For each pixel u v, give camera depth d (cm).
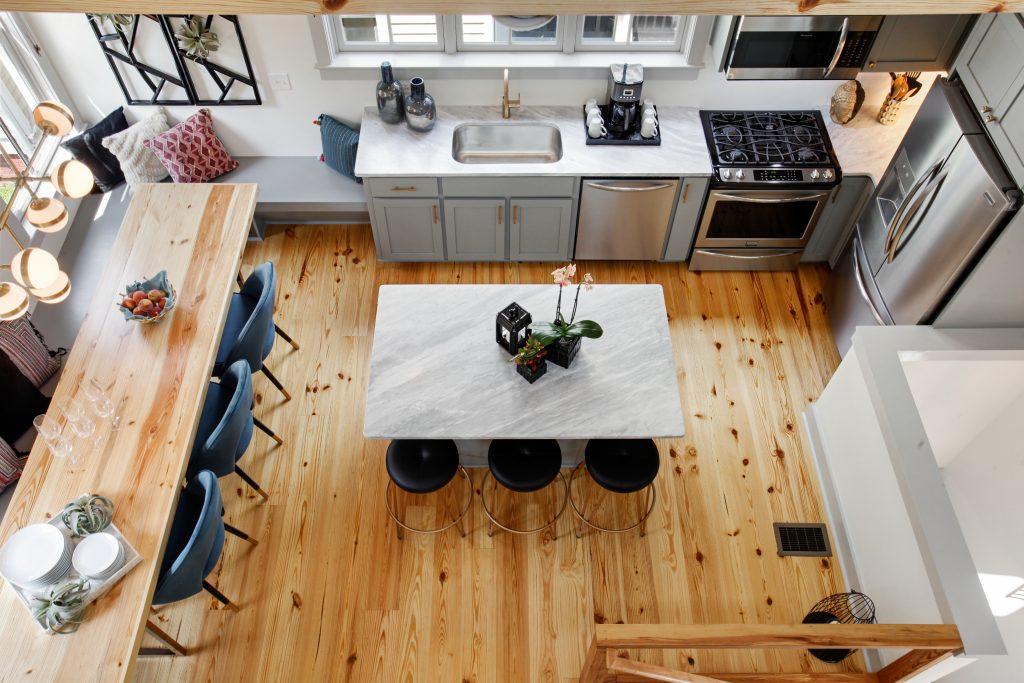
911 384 398
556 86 434
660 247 458
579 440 362
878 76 432
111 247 393
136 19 400
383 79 413
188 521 308
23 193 417
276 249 479
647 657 335
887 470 325
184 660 328
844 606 339
